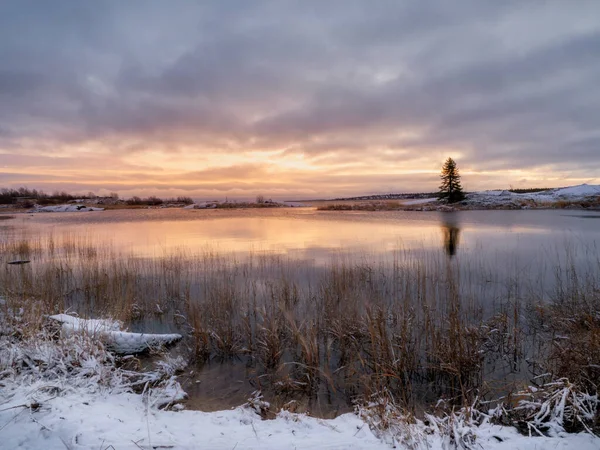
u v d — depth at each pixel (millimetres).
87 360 5168
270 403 4664
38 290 8312
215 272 11562
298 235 22578
